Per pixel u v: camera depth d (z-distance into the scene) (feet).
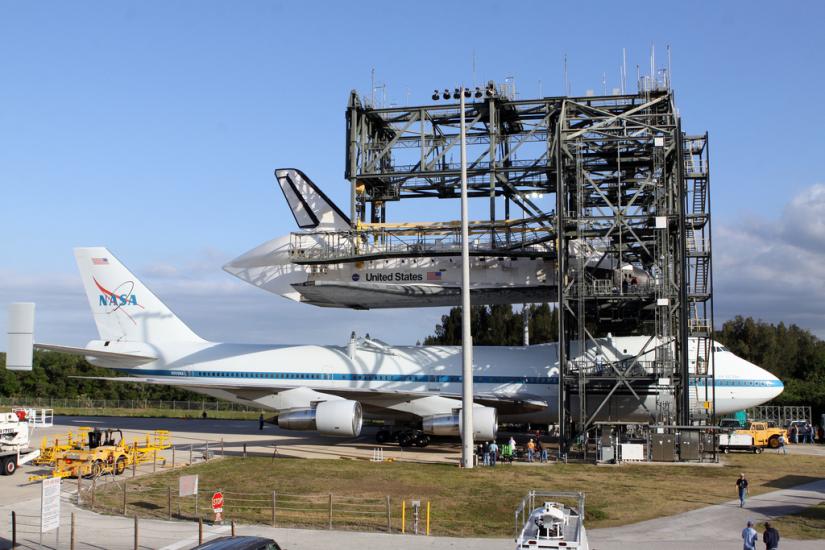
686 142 157.69
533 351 168.04
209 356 178.81
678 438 140.36
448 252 162.81
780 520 88.74
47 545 73.77
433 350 172.45
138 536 76.18
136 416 263.70
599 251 158.30
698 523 87.15
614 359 155.94
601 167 164.96
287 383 173.17
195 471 121.90
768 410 252.42
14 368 83.51
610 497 102.27
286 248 173.78
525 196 169.48
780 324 429.38
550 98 161.17
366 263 168.55
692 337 155.53
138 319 185.57
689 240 160.66
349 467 126.00
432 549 73.77
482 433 141.69
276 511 91.76
